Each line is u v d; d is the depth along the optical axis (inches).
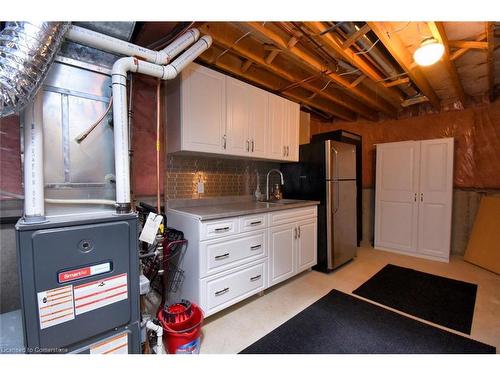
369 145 173.9
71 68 56.1
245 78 106.9
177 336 61.3
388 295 95.8
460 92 121.7
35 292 43.1
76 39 53.7
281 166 139.2
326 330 73.9
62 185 55.8
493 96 128.3
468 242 136.6
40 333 43.8
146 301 84.3
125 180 57.4
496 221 123.5
